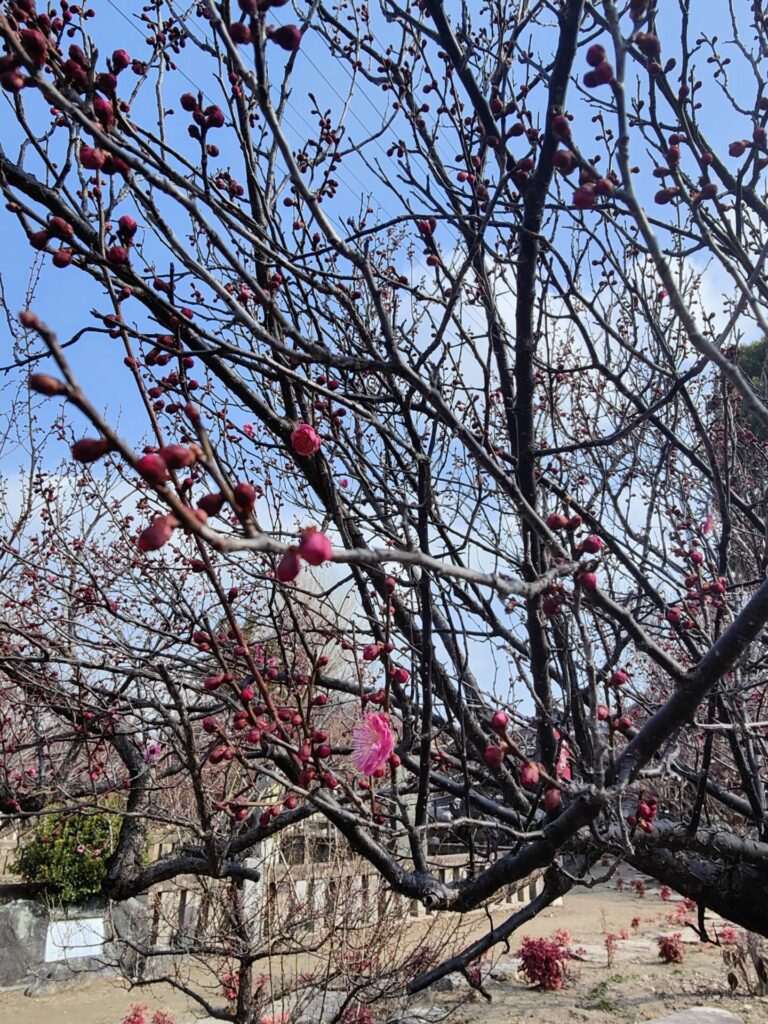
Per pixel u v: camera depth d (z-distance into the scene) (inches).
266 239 90.3
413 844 90.9
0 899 352.5
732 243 90.0
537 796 95.8
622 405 152.3
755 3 102.9
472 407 117.9
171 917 243.0
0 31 50.4
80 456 34.4
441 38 101.3
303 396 104.3
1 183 66.6
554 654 119.4
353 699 145.0
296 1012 190.7
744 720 109.3
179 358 88.0
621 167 64.2
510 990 341.4
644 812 85.7
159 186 56.3
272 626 116.2
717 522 170.9
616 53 63.5
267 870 214.5
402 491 114.3
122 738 205.5
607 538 97.9
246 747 115.3
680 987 341.4
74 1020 286.4
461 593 107.0
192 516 33.7
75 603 167.9
